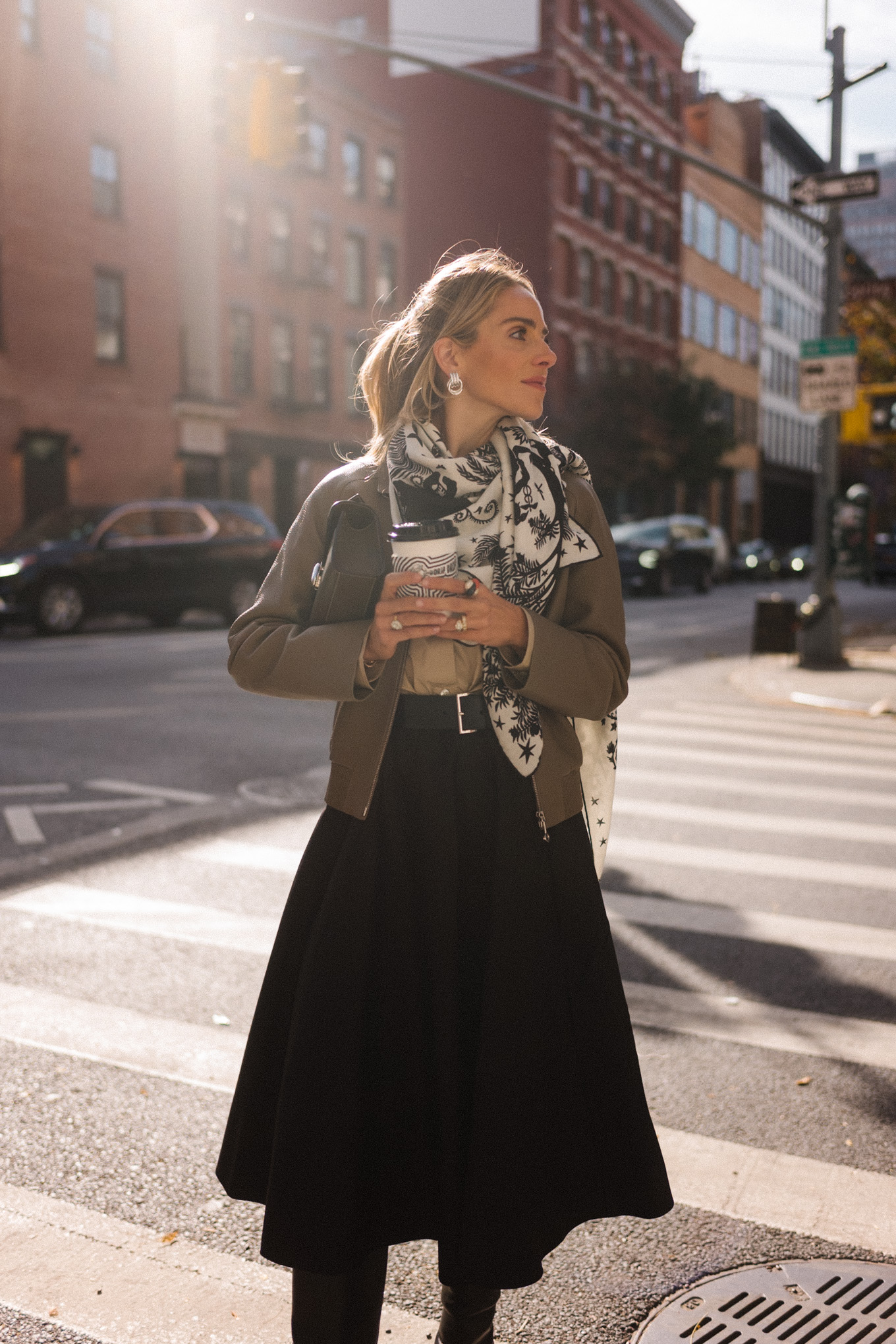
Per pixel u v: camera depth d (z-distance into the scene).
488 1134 1.74
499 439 1.85
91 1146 2.93
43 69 24.28
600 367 42.31
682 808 6.86
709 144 56.34
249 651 1.80
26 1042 3.55
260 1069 1.83
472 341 1.81
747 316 62.72
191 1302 2.30
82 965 4.20
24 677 11.84
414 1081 1.78
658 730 9.72
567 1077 1.81
